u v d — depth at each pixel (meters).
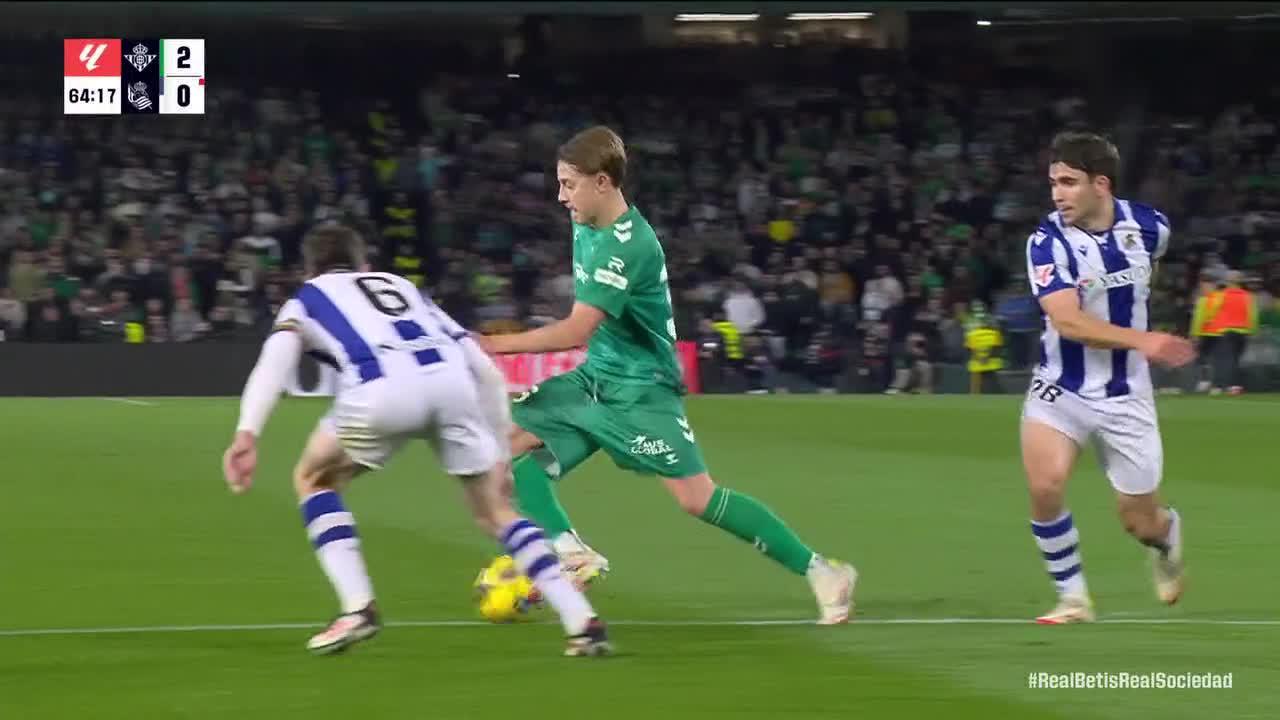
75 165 111.56
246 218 108.38
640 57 128.88
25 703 20.44
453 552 36.59
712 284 107.06
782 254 110.44
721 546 37.53
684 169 120.75
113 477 50.34
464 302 106.12
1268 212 118.94
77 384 90.12
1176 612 29.44
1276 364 97.69
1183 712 20.12
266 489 47.53
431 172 115.50
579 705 20.23
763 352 99.25
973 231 112.94
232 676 22.14
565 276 107.75
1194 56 130.00
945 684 21.62
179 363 91.31
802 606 29.97
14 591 31.31
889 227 115.25
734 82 129.38
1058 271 26.42
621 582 32.81
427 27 126.50
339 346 22.83
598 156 26.16
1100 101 129.00
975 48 128.75
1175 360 25.53
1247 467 55.31
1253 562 35.69
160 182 111.00
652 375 27.12
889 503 45.81
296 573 33.47
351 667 22.80
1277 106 130.12
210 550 36.56
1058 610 27.88
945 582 33.09
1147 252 26.75
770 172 118.69
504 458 23.80
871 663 23.17
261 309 100.44
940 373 100.19
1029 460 27.30
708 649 24.39
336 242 23.59
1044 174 120.56
